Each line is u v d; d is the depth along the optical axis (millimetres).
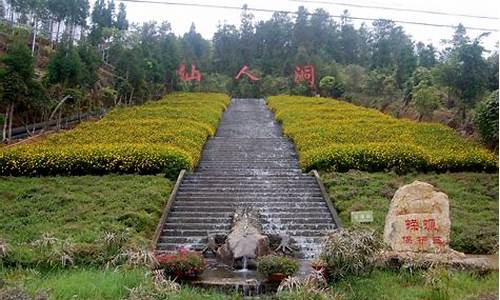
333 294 8203
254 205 16156
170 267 9656
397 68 44156
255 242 11523
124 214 13930
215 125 29969
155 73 42094
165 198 16078
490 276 9422
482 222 13781
